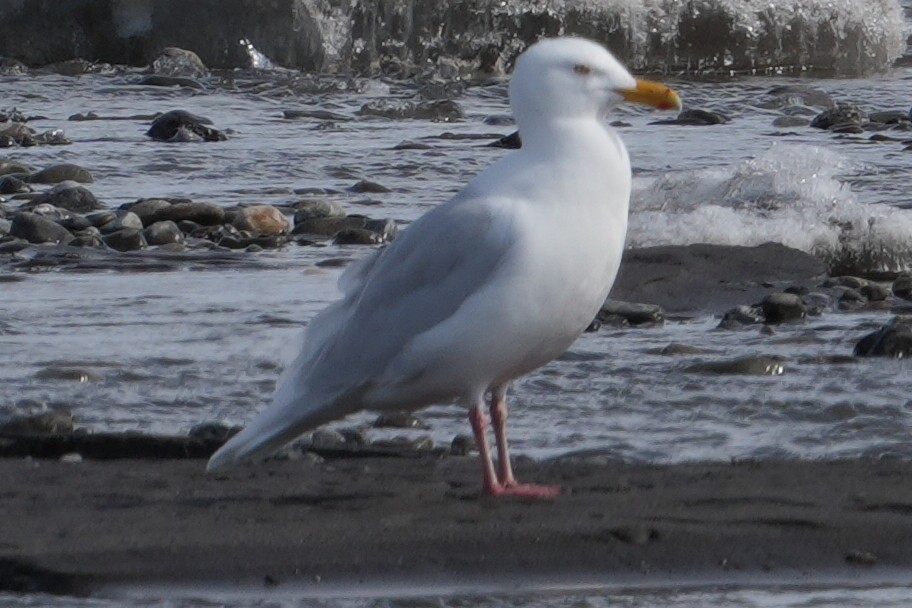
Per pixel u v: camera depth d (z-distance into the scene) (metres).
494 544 8.00
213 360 13.14
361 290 9.06
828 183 18.33
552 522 8.27
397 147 25.16
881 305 15.09
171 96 30.59
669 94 9.05
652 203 18.30
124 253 17.72
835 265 16.86
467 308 8.63
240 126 27.42
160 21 34.25
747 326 14.28
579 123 8.92
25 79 32.34
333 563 7.81
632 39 34.66
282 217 19.19
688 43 34.94
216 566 7.77
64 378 12.47
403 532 8.15
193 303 15.24
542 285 8.64
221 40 34.12
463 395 8.95
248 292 15.78
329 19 34.12
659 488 9.09
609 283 8.95
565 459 10.18
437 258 8.74
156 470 9.69
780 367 12.62
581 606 7.40
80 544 7.98
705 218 17.17
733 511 8.50
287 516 8.48
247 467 9.81
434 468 9.84
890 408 11.58
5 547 7.93
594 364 12.85
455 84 32.19
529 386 12.20
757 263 15.93
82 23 34.34
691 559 7.91
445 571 7.79
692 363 12.77
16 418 11.05
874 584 7.70
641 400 11.83
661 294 15.21
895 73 35.56
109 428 11.18
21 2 34.16
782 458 10.19
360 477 9.52
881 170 22.44
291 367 9.15
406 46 34.41
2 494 8.98
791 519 8.34
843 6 35.69
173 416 11.57
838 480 9.23
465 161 24.08
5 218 19.08
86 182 22.03
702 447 10.66
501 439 9.10
